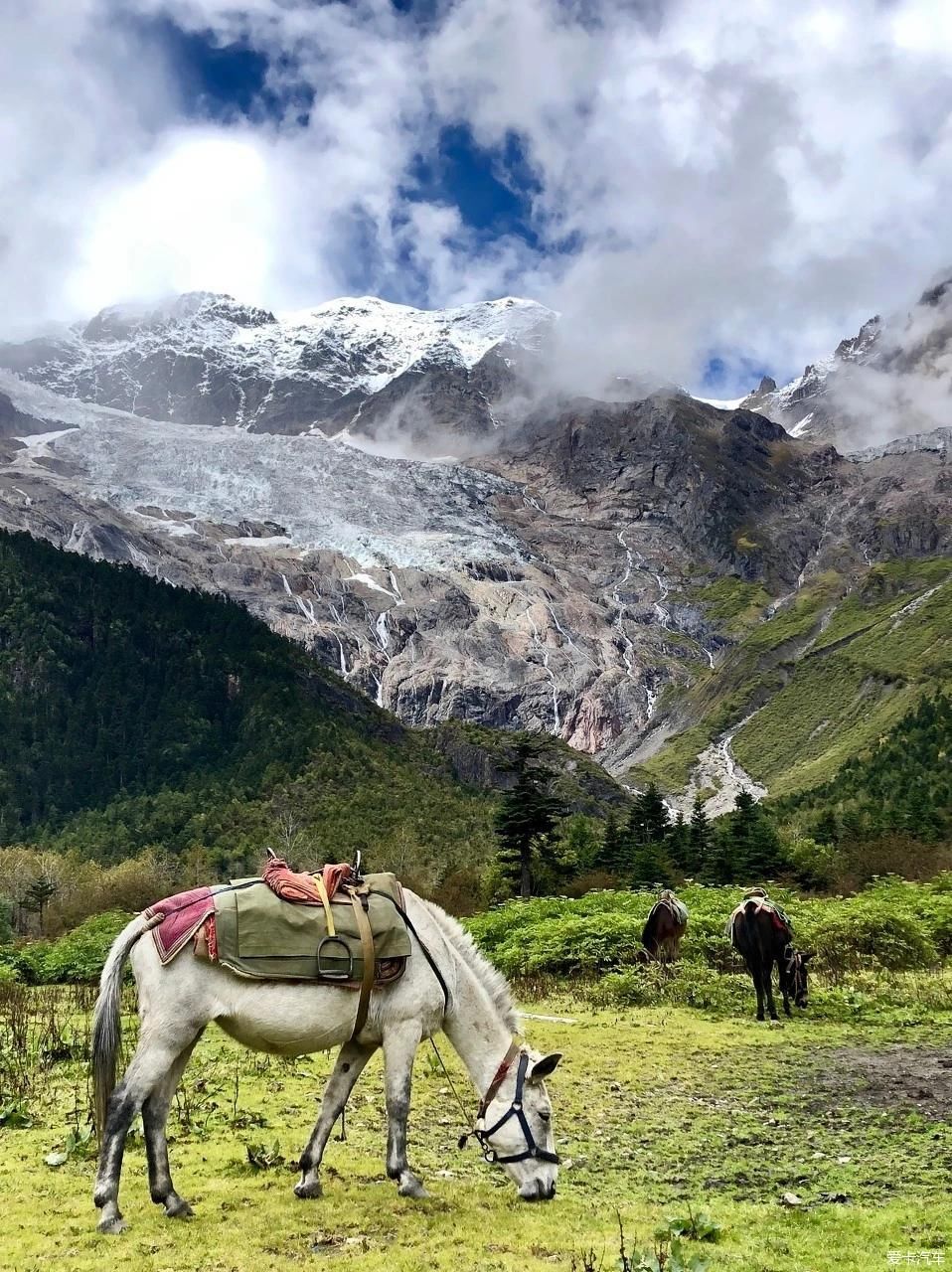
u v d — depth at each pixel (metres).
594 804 127.81
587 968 19.56
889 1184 7.24
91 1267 5.39
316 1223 6.15
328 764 110.81
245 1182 7.12
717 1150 8.30
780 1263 5.46
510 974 20.20
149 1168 6.39
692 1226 6.01
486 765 124.31
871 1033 13.70
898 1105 9.66
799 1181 7.44
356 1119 9.24
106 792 118.75
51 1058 11.80
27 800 115.50
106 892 60.31
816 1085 10.59
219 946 6.29
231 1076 11.01
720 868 54.47
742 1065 11.61
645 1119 9.30
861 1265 5.40
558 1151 8.27
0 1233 5.97
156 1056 6.19
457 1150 8.27
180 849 91.62
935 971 19.06
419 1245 5.77
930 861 50.31
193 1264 5.45
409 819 94.31
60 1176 7.29
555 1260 5.49
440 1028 7.15
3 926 48.47
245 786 107.12
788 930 15.23
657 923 18.89
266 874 6.79
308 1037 6.45
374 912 6.74
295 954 6.42
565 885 54.28
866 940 19.83
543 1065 6.79
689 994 16.45
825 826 72.44
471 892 56.16
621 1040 13.09
